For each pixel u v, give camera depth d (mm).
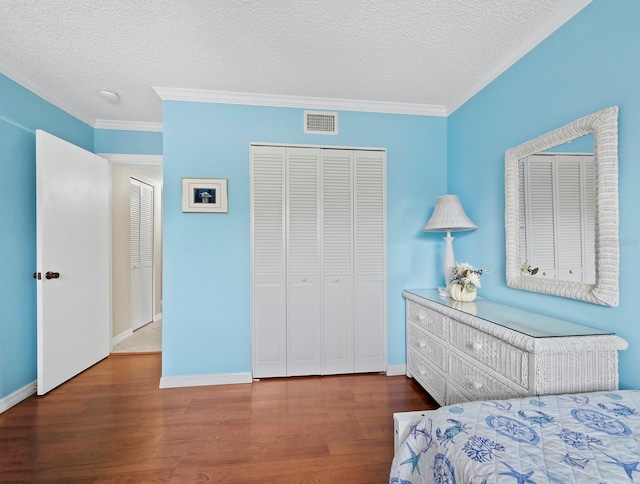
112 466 1494
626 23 1247
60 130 2514
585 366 1261
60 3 1452
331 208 2496
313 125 2480
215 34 1683
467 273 2062
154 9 1491
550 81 1622
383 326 2568
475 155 2275
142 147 2984
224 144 2375
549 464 737
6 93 2045
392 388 2311
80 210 2561
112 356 2998
